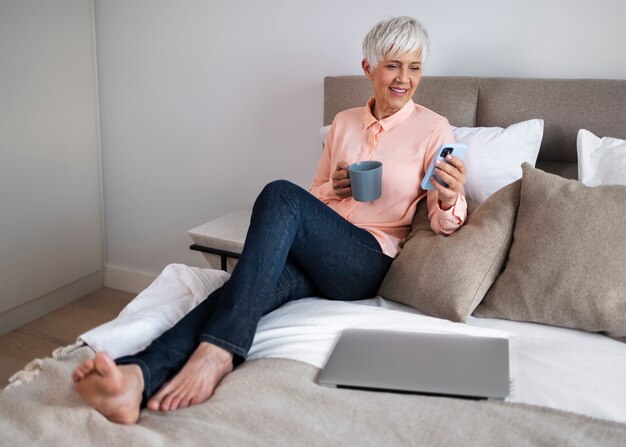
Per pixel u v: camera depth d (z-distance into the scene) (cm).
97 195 327
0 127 266
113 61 309
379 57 190
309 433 117
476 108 221
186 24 286
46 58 284
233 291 149
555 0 215
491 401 126
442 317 166
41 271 298
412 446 114
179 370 143
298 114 271
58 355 146
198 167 302
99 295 329
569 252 156
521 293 161
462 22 231
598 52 214
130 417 126
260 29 269
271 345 152
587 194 161
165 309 167
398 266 180
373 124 201
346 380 133
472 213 182
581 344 147
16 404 129
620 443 112
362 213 196
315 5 255
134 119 312
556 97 206
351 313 163
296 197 163
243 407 126
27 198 285
